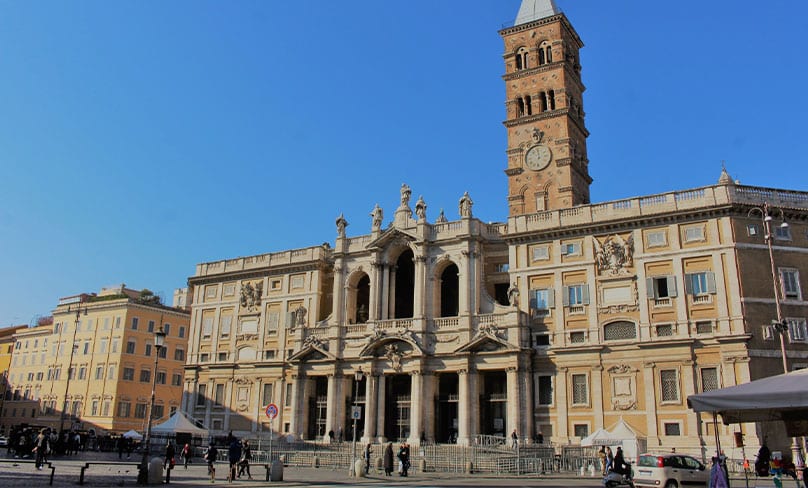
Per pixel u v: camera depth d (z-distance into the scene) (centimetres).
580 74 8231
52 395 10444
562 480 4253
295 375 7162
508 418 5950
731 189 5666
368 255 7238
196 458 6366
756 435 5066
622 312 5866
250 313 7900
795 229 5691
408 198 7188
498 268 6775
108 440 7500
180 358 10581
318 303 7519
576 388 5900
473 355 6266
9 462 4488
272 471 3912
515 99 7800
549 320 6172
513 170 7488
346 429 6875
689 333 5547
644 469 3378
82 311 10531
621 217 6031
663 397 5528
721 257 5566
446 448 5844
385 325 6800
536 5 8100
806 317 5456
